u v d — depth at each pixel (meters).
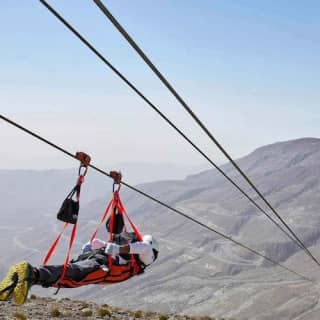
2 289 9.21
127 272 11.74
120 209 12.30
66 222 10.55
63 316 31.84
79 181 10.91
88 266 10.92
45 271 9.85
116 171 12.18
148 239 12.24
